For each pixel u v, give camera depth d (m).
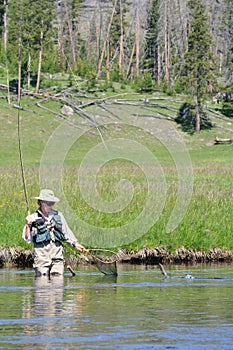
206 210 42.81
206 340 16.81
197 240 35.75
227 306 21.16
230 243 36.16
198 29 185.12
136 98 188.75
